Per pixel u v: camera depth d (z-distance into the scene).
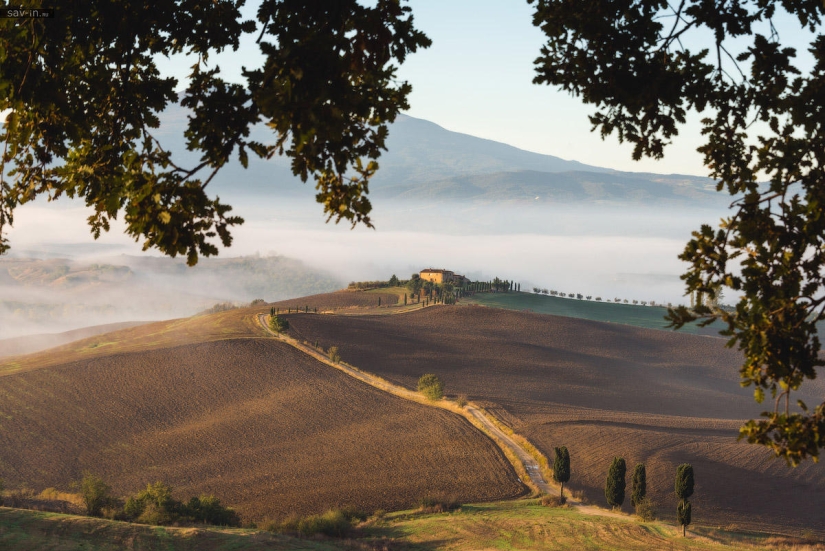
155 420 90.50
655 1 7.93
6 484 67.75
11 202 8.56
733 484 67.81
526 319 173.12
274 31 7.30
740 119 7.90
